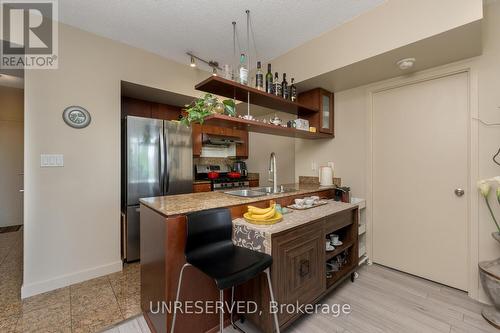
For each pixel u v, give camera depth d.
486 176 1.96
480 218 2.00
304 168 3.38
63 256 2.24
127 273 2.50
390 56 2.01
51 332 1.62
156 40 2.54
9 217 4.25
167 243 1.40
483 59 1.97
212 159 4.52
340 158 2.98
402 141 2.50
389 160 2.59
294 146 3.79
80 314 1.81
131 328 1.66
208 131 4.12
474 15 1.53
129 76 2.65
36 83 2.11
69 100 2.27
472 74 2.02
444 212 2.23
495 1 1.90
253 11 2.05
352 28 2.15
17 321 1.73
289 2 1.94
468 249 2.09
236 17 2.13
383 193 2.64
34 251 2.10
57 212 2.21
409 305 1.93
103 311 1.84
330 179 2.95
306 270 1.71
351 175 2.88
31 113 2.09
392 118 2.57
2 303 1.95
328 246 2.20
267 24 2.24
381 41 1.95
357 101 2.81
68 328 1.66
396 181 2.54
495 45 1.92
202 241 1.46
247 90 2.12
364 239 2.76
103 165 2.47
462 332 1.62
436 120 2.27
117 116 2.57
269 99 2.40
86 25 2.28
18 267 2.62
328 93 2.96
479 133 2.00
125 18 2.16
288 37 2.46
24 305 1.92
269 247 1.43
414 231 2.43
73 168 2.29
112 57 2.53
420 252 2.39
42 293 2.10
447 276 2.22
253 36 2.44
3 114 4.21
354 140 2.84
